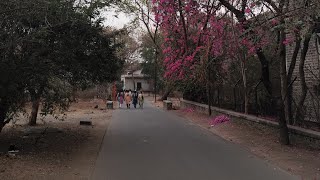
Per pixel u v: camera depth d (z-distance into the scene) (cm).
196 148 1263
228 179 838
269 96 1722
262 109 1772
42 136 1600
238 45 1647
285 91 1264
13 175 862
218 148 1257
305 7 993
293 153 1121
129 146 1332
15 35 1020
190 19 2061
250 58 2016
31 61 1078
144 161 1057
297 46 1250
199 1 1812
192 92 3050
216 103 2450
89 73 1429
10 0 943
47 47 1160
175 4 1944
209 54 2073
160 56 4116
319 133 1181
